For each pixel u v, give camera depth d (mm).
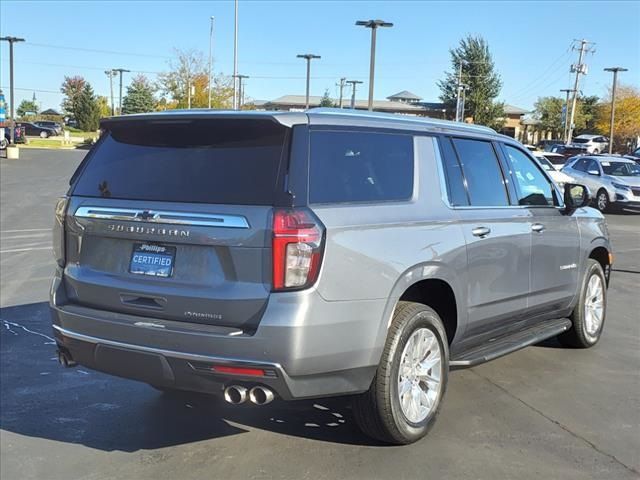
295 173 3596
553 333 5730
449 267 4309
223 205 3602
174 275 3701
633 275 10617
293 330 3416
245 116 3721
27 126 73125
